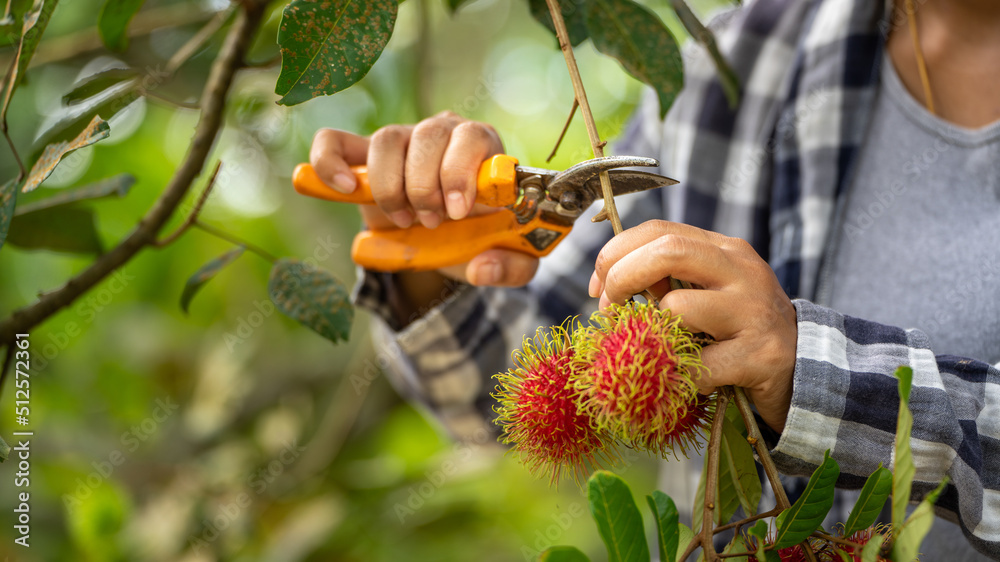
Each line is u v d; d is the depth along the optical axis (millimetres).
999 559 955
